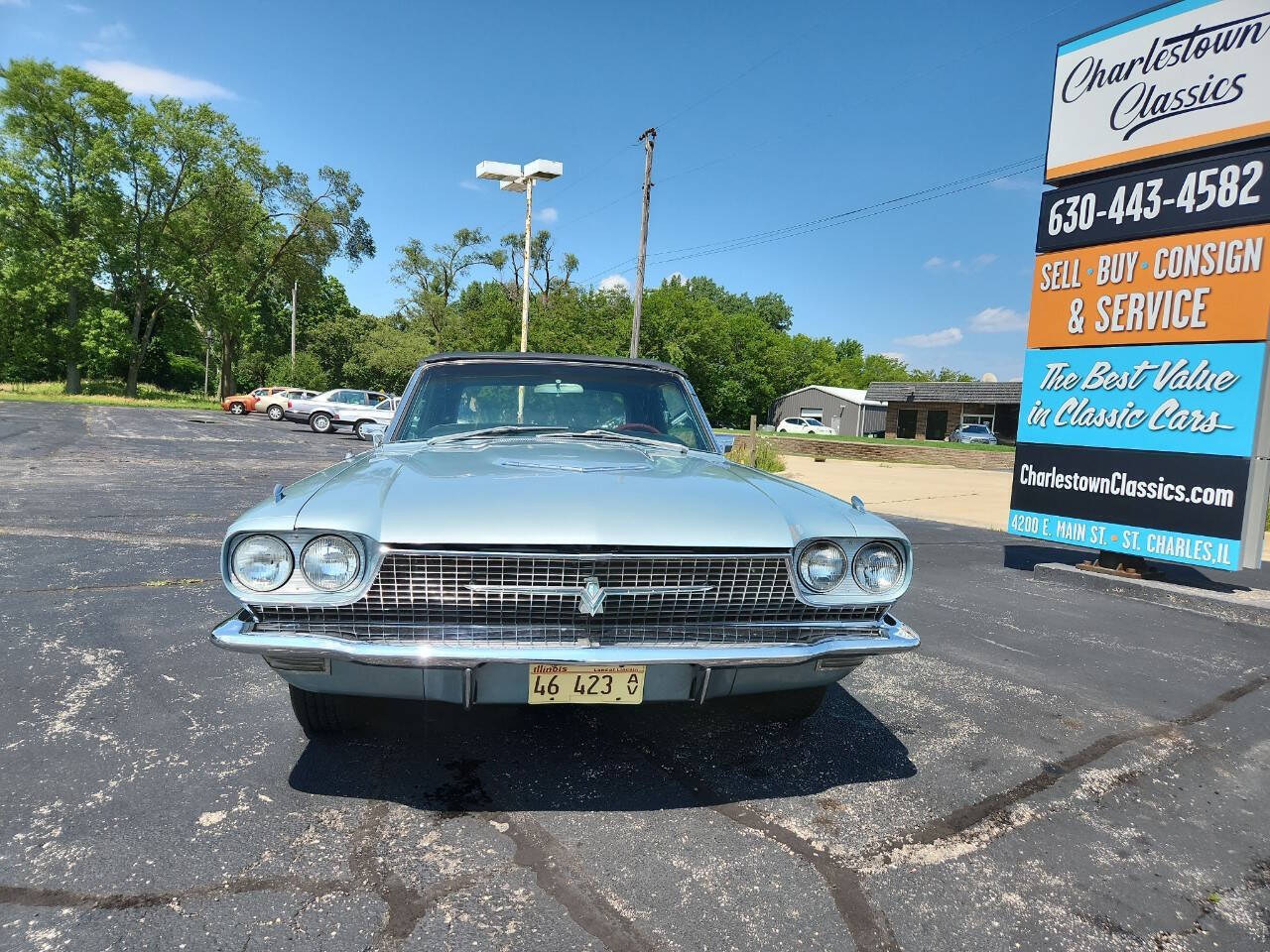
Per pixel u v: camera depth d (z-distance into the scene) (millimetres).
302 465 13273
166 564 5496
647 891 1979
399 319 54875
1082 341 6449
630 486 2475
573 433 3393
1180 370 5844
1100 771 2834
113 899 1854
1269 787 2756
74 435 16922
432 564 2111
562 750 2789
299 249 45906
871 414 50344
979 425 38844
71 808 2260
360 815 2289
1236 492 5562
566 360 3678
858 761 2816
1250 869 2221
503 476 2506
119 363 47656
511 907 1884
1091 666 4125
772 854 2180
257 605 2102
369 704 2641
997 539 8750
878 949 1790
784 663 2205
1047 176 6738
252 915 1813
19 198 34031
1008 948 1824
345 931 1771
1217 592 5871
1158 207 5922
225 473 11469
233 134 38219
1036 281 6801
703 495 2465
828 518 2428
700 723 3082
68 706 3000
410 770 2588
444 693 2182
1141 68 6039
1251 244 5430
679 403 3729
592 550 2141
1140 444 6094
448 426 3414
